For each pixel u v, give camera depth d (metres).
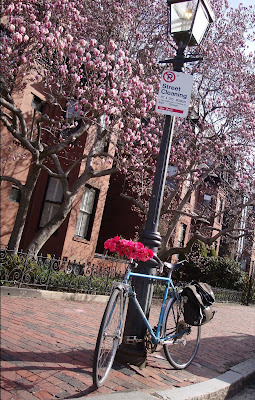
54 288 8.50
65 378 3.55
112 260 15.51
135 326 4.37
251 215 16.02
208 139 12.68
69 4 10.73
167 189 14.59
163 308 4.62
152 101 9.93
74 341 4.88
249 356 6.51
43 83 11.66
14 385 3.19
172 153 11.88
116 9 12.82
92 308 7.88
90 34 13.37
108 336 3.71
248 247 25.97
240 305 18.08
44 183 13.66
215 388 4.21
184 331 4.78
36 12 9.99
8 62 8.70
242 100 12.58
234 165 13.48
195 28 4.93
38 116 13.13
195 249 19.94
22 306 6.50
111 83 9.75
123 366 4.26
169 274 4.81
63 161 13.77
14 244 9.35
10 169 12.36
